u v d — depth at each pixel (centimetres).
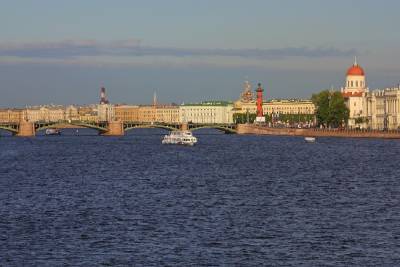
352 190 14788
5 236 9931
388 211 11856
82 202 13012
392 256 8838
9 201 13175
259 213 11712
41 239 9738
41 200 13288
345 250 9112
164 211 11925
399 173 18750
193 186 15650
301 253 8981
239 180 17050
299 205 12588
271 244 9425
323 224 10706
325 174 18662
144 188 15225
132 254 8956
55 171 19912
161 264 8538
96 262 8612
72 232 10181
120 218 11262
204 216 11425
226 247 9275
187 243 9481
